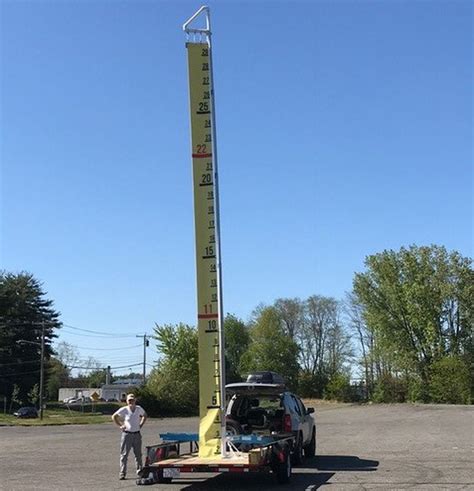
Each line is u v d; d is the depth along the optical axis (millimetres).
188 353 66375
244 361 101375
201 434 13719
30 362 86750
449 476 14383
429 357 76438
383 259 78562
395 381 79312
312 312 103062
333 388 90375
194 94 14641
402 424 36938
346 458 18562
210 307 14000
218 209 14227
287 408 16203
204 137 14492
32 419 57688
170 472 12945
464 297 74938
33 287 90812
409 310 76062
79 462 18406
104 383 132750
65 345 129875
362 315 82875
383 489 12516
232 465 12719
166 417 59031
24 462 18453
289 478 13680
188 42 14773
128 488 13062
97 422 51281
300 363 101938
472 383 71062
